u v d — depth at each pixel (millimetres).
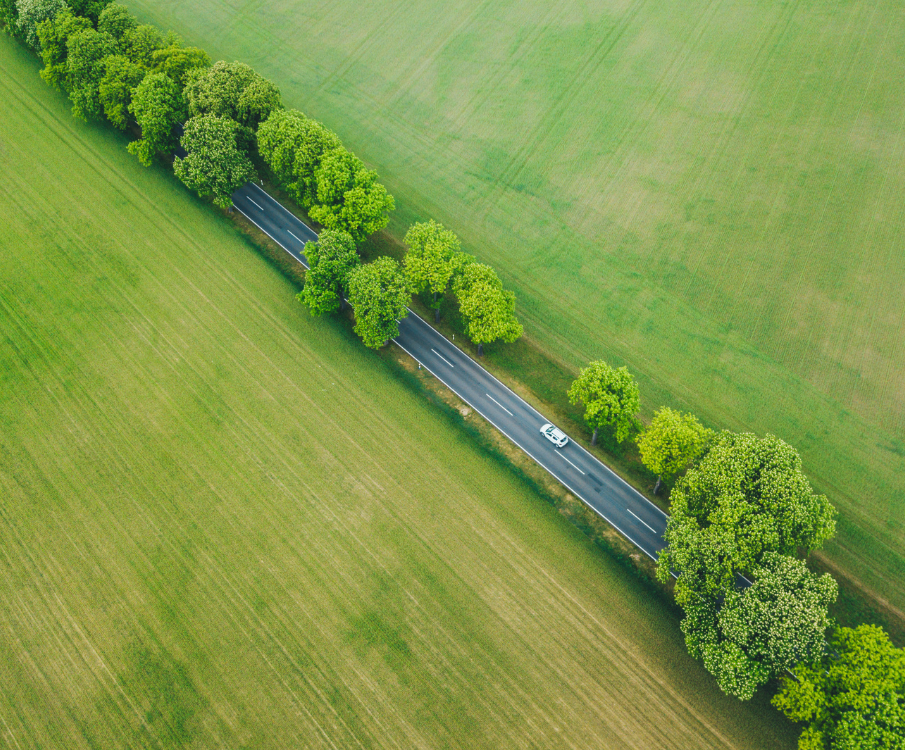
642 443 59594
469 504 64438
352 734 54219
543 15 109062
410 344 75500
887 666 45906
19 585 62500
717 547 50469
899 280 75875
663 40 103125
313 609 59844
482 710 54719
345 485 66250
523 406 70375
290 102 100250
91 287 81812
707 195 85375
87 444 70312
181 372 74750
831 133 89500
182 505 66000
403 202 87875
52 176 92312
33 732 55625
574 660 56344
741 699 49312
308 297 73375
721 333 74000
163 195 89875
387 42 107750
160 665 57906
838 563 59719
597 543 61594
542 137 93500
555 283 79312
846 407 68062
